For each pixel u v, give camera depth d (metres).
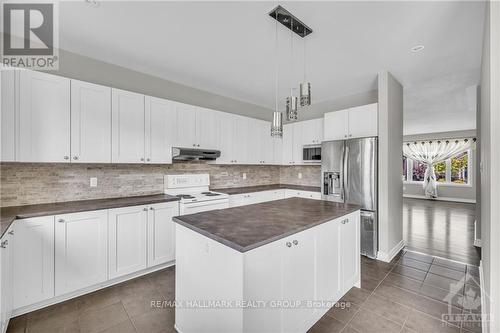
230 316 1.31
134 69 3.05
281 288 1.47
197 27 2.14
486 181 1.75
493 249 1.30
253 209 2.16
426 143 9.05
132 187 3.04
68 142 2.32
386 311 2.01
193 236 1.61
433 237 4.05
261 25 2.09
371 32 2.18
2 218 1.81
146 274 2.68
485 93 1.84
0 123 1.96
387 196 3.03
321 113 4.48
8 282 1.76
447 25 2.05
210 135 3.61
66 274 2.12
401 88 3.59
